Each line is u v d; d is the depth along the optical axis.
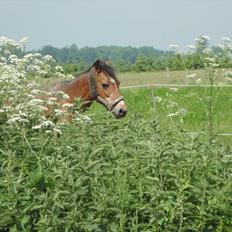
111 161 6.85
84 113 9.51
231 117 17.11
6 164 7.02
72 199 6.05
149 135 7.59
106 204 6.12
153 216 6.23
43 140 7.39
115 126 7.96
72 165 6.74
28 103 8.13
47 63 10.06
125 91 24.33
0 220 6.20
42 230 5.93
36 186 6.36
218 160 6.82
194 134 7.37
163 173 6.50
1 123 8.30
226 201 6.50
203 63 9.61
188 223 6.37
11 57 9.42
